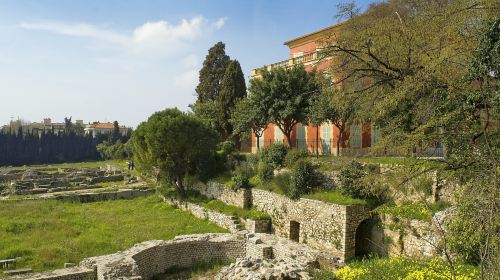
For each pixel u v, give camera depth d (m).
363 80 17.88
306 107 30.42
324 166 23.92
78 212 31.69
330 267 17.22
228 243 21.11
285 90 31.58
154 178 43.34
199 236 21.84
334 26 34.53
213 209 28.88
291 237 23.89
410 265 13.16
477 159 11.80
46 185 45.81
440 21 14.06
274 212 25.20
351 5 16.42
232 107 47.69
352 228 19.89
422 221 17.61
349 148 30.23
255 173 29.88
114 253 18.89
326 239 20.94
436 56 13.47
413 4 23.70
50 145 109.12
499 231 8.44
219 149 37.50
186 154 33.88
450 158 13.19
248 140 49.09
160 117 34.25
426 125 12.74
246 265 15.59
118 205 35.81
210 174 34.06
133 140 36.78
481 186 10.49
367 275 12.65
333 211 20.56
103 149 96.00
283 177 25.08
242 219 26.19
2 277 16.25
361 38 15.60
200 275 19.12
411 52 14.77
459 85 12.68
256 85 32.94
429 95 13.96
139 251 18.69
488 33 11.95
